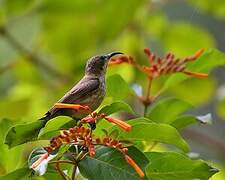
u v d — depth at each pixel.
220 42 16.34
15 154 7.60
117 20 13.36
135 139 7.03
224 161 12.80
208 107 15.78
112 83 8.19
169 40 13.27
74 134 6.36
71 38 13.83
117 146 6.40
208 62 8.34
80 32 13.74
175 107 8.26
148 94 8.31
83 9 13.36
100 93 7.95
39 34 13.93
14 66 14.05
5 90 14.91
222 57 8.29
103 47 13.88
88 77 8.35
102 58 8.80
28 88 14.00
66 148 6.50
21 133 6.73
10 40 13.84
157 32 13.33
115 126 6.90
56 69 14.08
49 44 13.94
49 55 14.14
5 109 13.20
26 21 14.04
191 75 7.95
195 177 6.99
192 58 7.92
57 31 13.80
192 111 15.80
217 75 16.28
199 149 13.67
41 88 13.95
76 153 6.73
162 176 7.02
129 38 13.63
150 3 13.42
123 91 8.23
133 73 12.75
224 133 15.88
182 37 13.20
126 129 6.34
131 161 6.32
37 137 6.79
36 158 6.50
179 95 13.18
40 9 13.48
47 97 13.59
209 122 7.87
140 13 13.38
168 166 6.96
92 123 6.70
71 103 7.68
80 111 7.41
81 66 13.98
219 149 12.77
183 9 15.80
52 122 6.64
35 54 14.08
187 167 6.95
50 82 14.05
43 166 6.24
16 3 13.35
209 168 6.93
